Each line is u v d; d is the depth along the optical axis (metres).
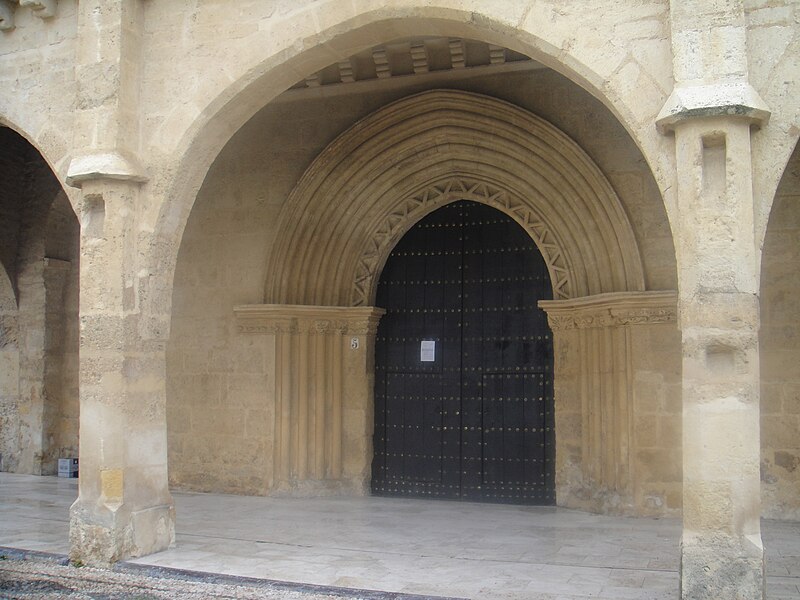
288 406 12.52
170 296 9.00
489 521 10.55
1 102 9.77
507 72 11.70
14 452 15.61
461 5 7.68
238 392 12.80
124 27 8.81
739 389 6.29
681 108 6.45
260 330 12.67
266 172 12.91
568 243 11.55
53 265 15.47
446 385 12.66
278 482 12.48
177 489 13.05
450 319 12.74
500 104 11.55
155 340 8.84
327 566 8.12
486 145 11.78
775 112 6.54
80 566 8.23
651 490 10.66
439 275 12.86
